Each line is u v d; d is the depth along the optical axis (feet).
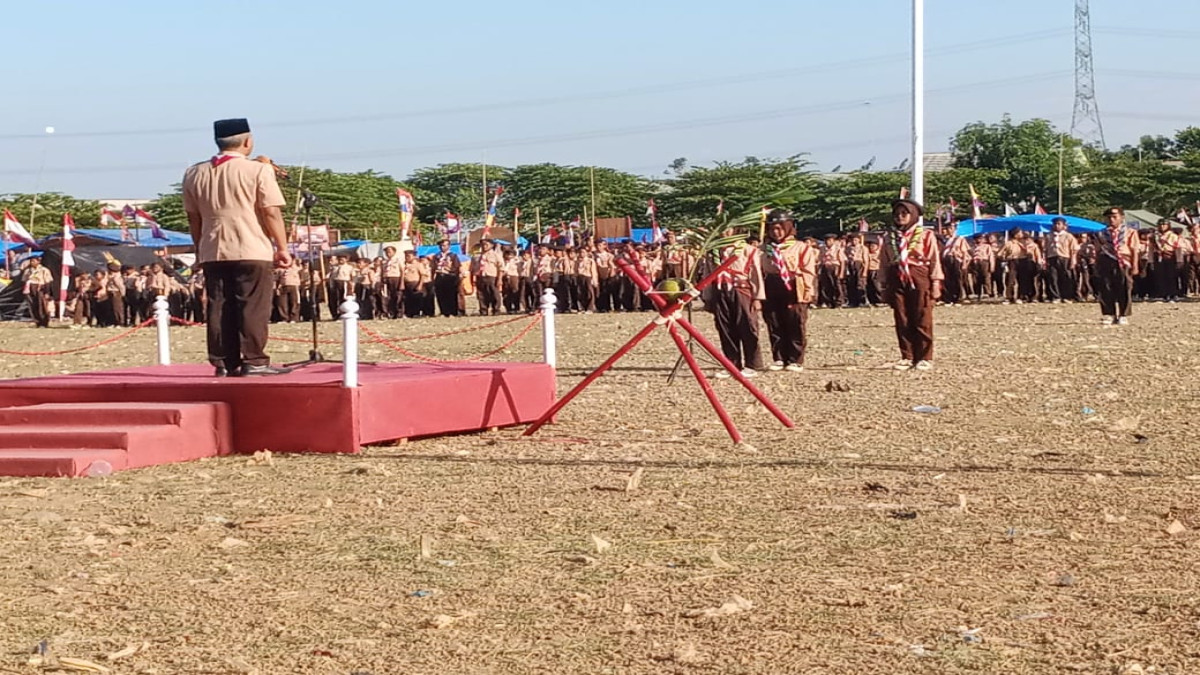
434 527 29.14
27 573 25.75
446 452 39.14
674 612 22.16
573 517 29.73
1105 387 50.96
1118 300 89.35
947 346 72.49
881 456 36.58
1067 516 28.40
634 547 26.78
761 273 59.72
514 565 25.57
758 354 60.18
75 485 35.32
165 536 28.84
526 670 19.52
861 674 18.92
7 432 38.60
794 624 21.26
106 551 27.48
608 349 78.23
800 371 59.82
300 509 31.40
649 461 36.76
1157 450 36.47
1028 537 26.61
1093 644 19.89
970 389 51.42
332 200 296.71
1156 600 22.03
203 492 33.91
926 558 25.20
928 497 30.78
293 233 49.75
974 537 26.76
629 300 137.39
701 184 289.12
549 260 141.28
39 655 20.56
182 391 40.29
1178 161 305.32
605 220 232.94
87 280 151.94
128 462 37.65
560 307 140.67
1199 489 30.94
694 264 42.32
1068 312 107.76
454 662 19.94
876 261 130.00
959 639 20.29
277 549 27.43
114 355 90.99
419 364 46.80
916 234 59.88
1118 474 33.06
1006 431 40.63
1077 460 35.17
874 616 21.59
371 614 22.52
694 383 55.83
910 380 55.16
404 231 182.09
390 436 40.24
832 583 23.59
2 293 163.43
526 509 30.76
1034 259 129.70
